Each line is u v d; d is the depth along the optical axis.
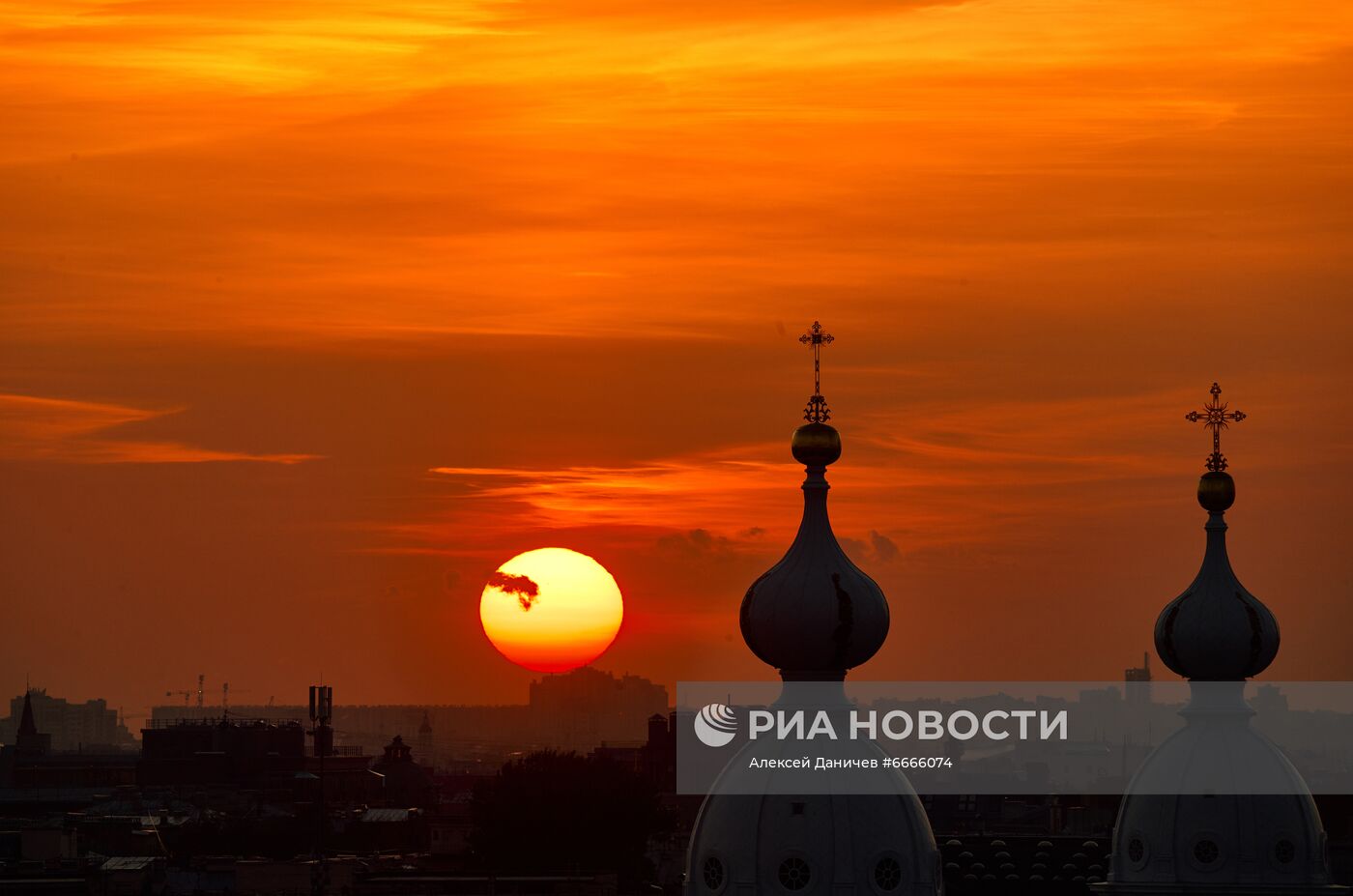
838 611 118.00
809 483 122.00
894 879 114.56
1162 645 146.38
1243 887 140.62
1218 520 150.88
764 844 114.88
